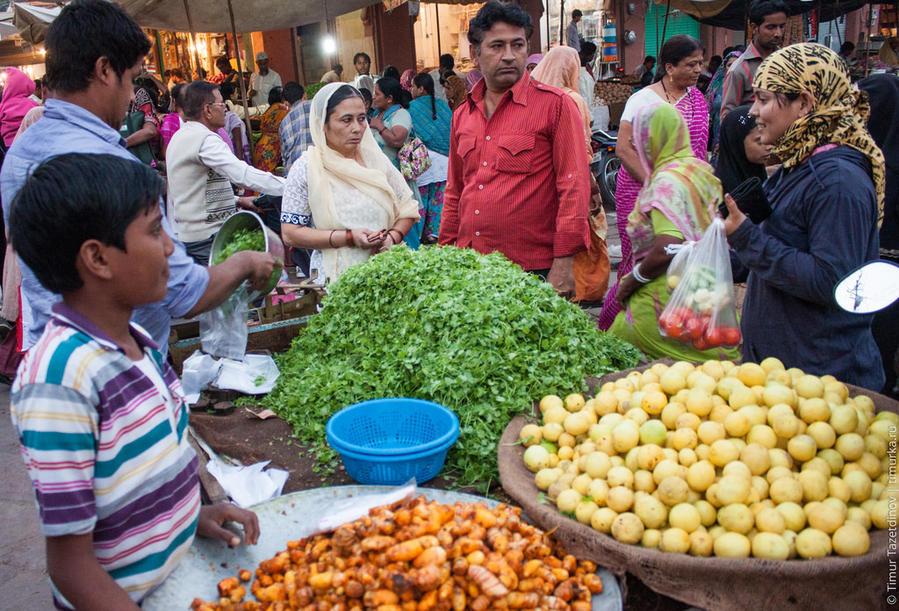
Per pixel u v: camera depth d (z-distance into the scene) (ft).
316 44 48.37
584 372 8.64
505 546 5.64
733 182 12.91
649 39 61.11
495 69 11.73
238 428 8.91
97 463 4.73
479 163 12.50
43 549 10.84
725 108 17.89
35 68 52.39
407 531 5.49
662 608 6.22
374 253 12.70
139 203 4.61
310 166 12.35
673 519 5.83
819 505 5.76
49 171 4.49
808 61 7.40
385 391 8.40
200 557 6.05
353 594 5.18
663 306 9.37
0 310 17.69
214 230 14.80
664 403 6.99
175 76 41.04
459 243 13.25
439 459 7.19
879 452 6.38
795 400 6.64
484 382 7.93
